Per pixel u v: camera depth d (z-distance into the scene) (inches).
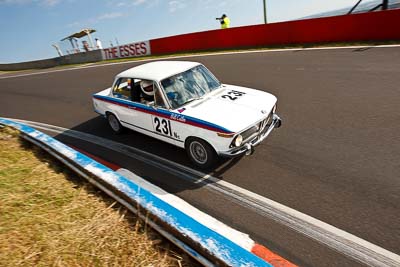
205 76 199.6
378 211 123.4
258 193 144.3
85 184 128.9
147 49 759.1
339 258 102.4
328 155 171.9
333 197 135.1
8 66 1005.8
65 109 336.5
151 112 185.5
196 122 157.5
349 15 466.0
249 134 157.6
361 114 220.2
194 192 151.0
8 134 197.5
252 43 599.5
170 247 90.8
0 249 89.5
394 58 347.9
